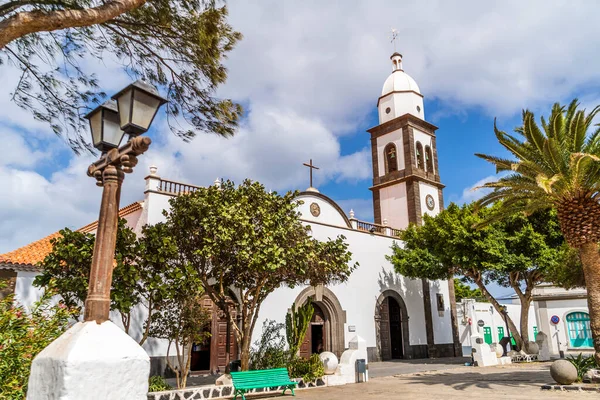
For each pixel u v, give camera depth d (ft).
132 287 35.63
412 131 106.52
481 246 64.85
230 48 27.68
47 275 34.45
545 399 35.91
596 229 42.50
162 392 36.09
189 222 42.09
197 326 38.75
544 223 67.36
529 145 46.21
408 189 101.65
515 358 73.36
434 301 93.09
